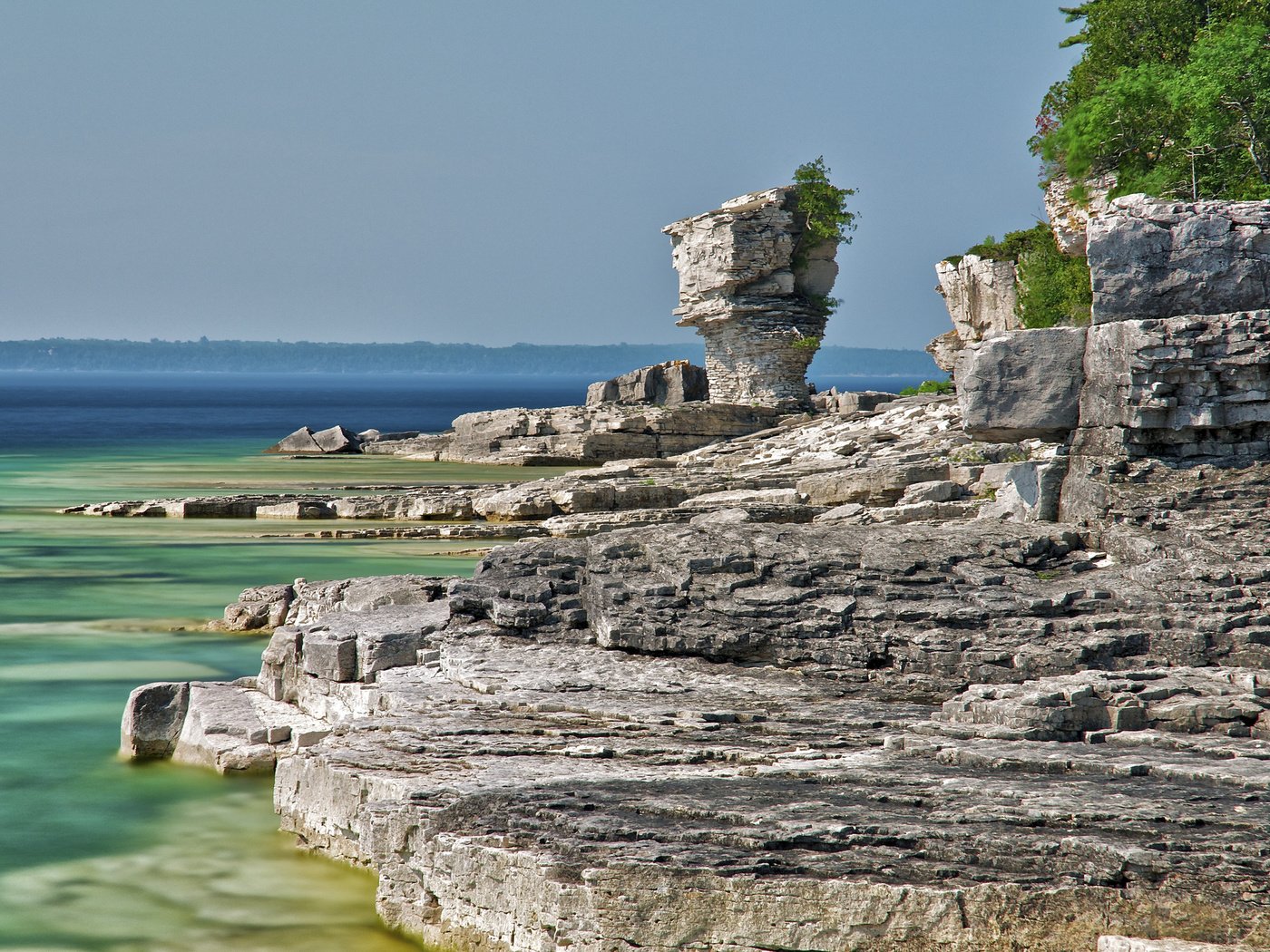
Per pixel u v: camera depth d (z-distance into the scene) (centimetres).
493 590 4894
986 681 3994
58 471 18650
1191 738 3378
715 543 4759
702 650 4372
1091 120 10000
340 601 6375
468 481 16975
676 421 19488
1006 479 5497
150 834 3891
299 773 3700
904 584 4450
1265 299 4891
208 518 12800
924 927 2572
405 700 4078
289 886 3478
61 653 6438
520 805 3033
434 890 3036
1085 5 12269
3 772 4500
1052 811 2806
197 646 6619
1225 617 4003
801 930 2617
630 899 2684
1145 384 4816
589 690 4069
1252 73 8850
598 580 4672
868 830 2777
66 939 3216
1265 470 4747
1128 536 4612
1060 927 2561
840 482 9781
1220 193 9144
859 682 4144
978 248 15388
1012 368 5159
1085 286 11925
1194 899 2525
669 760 3378
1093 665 3938
